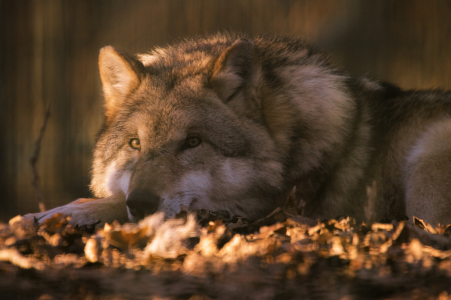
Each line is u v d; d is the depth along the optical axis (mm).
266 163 7664
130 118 7770
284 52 8773
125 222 7484
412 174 7988
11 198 18234
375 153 8492
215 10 24406
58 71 23094
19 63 21578
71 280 4125
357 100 8836
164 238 5156
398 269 4289
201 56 8617
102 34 24438
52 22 23234
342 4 23750
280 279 4129
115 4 24750
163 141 7289
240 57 7555
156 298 3803
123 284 4039
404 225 5141
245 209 7805
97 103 23344
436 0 23250
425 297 3742
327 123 8172
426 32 23594
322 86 8414
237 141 7480
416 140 8258
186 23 24500
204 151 7348
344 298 3729
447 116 8258
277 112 7965
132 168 7570
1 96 19312
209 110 7492
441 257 4500
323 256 4621
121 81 8320
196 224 6000
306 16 24250
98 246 5090
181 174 7145
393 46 23688
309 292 3893
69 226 6141
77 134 22516
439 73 23484
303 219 6391
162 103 7586
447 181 7641
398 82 23641
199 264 4410
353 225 6109
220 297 3811
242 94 7727
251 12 24406
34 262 4480
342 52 23562
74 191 19344
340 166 8266
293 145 7957
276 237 5234
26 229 5961
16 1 21422
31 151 21062
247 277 4145
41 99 22656
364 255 4602
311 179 8078
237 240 4949
